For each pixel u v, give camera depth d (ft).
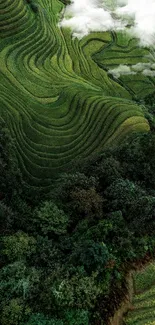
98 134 167.32
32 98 177.68
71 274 80.12
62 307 75.72
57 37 220.02
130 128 167.63
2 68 183.42
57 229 98.63
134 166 120.67
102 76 221.66
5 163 119.44
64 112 174.60
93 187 106.73
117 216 96.12
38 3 225.97
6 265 86.07
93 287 77.97
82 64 220.43
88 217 99.45
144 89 224.74
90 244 84.07
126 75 228.84
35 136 161.48
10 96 172.24
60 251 91.45
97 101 179.32
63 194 107.65
